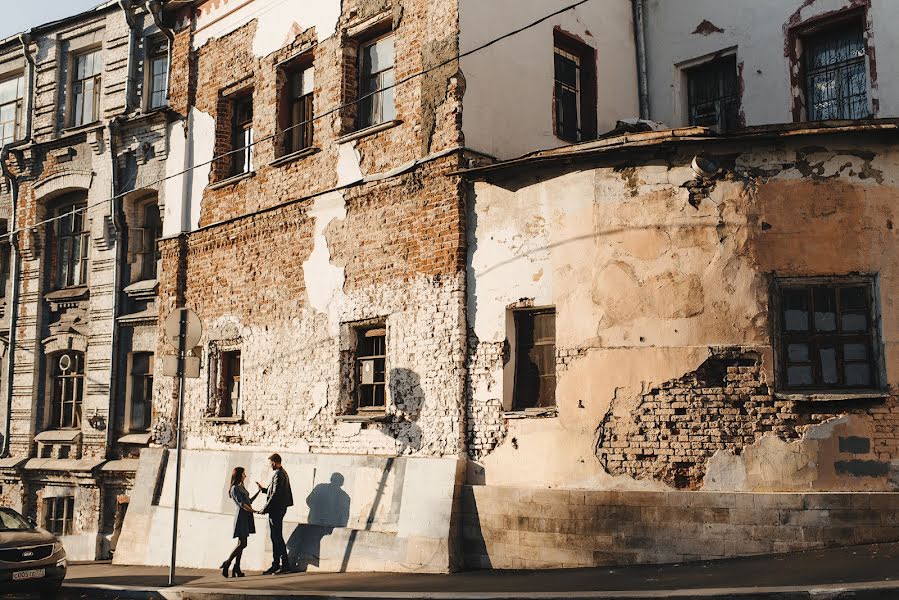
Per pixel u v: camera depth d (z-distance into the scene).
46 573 13.44
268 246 16.62
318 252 15.57
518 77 14.55
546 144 14.88
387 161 14.59
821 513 11.08
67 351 21.58
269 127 17.03
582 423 12.15
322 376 15.18
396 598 10.16
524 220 12.91
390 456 13.80
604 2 16.75
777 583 9.23
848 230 11.68
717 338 11.74
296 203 16.08
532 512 12.21
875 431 11.32
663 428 11.79
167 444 18.16
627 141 12.10
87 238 21.77
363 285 14.68
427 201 13.80
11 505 21.47
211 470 16.78
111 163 20.84
